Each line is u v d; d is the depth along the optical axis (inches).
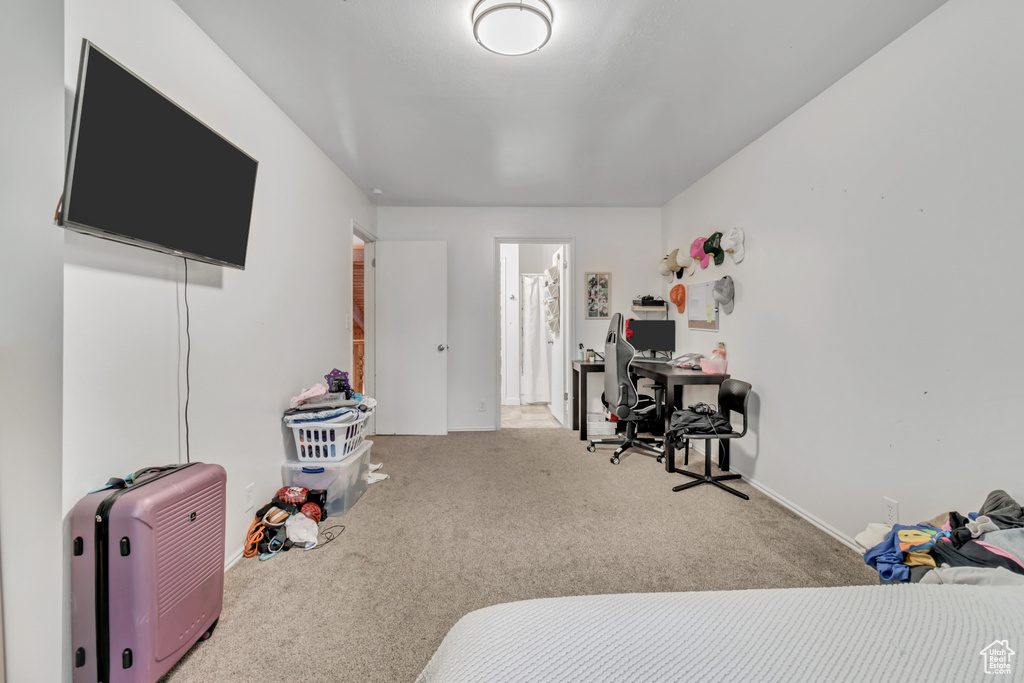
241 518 77.1
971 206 59.0
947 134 62.0
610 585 67.6
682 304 155.7
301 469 92.3
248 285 79.6
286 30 67.8
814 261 88.7
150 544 44.4
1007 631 23.2
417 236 169.0
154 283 57.8
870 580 67.7
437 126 101.1
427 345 164.6
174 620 47.8
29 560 42.2
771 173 102.7
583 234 172.1
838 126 82.4
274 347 89.0
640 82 83.5
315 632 57.0
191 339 64.8
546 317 232.4
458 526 88.4
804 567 72.1
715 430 109.3
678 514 93.8
